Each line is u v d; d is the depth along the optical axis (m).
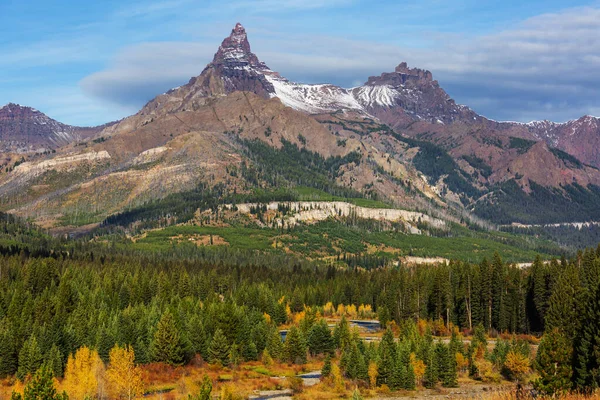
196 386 165.88
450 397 159.50
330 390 167.50
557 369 137.62
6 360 178.38
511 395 134.25
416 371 173.12
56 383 157.25
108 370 157.50
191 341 198.25
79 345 187.38
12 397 111.69
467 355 191.25
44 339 181.50
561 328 182.50
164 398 156.12
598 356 133.62
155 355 186.50
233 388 163.38
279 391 166.75
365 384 171.62
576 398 119.12
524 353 186.88
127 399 154.12
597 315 139.12
